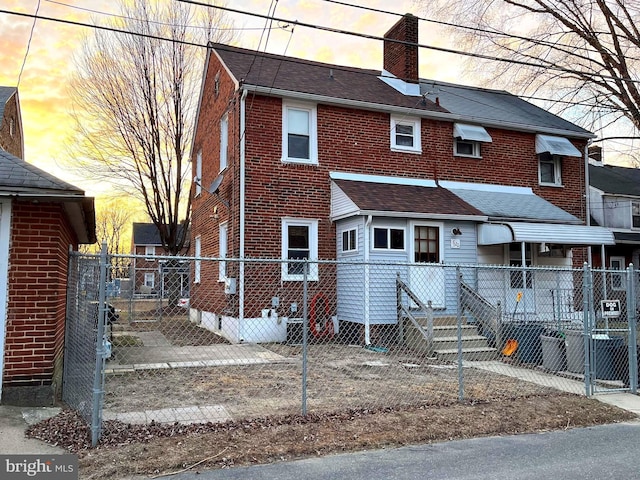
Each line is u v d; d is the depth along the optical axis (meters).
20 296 6.48
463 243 13.75
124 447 5.10
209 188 16.97
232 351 11.43
